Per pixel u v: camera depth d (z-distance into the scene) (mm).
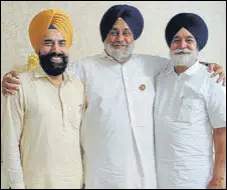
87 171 1592
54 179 1418
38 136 1405
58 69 1439
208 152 1599
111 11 1565
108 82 1592
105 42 1593
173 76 1605
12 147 1409
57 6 2191
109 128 1548
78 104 1503
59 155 1422
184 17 1547
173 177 1582
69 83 1503
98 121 1558
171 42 1575
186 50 1534
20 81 1419
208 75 1571
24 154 1438
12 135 1409
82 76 1605
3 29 2148
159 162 1612
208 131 1600
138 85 1608
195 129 1562
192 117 1556
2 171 1526
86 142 1585
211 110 1555
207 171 1594
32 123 1409
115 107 1562
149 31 2275
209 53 2330
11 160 1412
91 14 2219
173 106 1576
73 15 2207
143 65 1656
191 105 1555
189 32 1537
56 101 1441
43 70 1455
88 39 2221
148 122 1597
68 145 1443
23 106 1407
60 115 1433
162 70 1670
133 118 1566
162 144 1595
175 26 1552
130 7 1577
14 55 2156
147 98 1606
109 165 1559
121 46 1557
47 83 1457
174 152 1567
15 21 2158
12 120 1407
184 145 1557
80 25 2211
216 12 2320
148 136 1594
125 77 1600
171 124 1567
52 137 1408
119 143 1551
